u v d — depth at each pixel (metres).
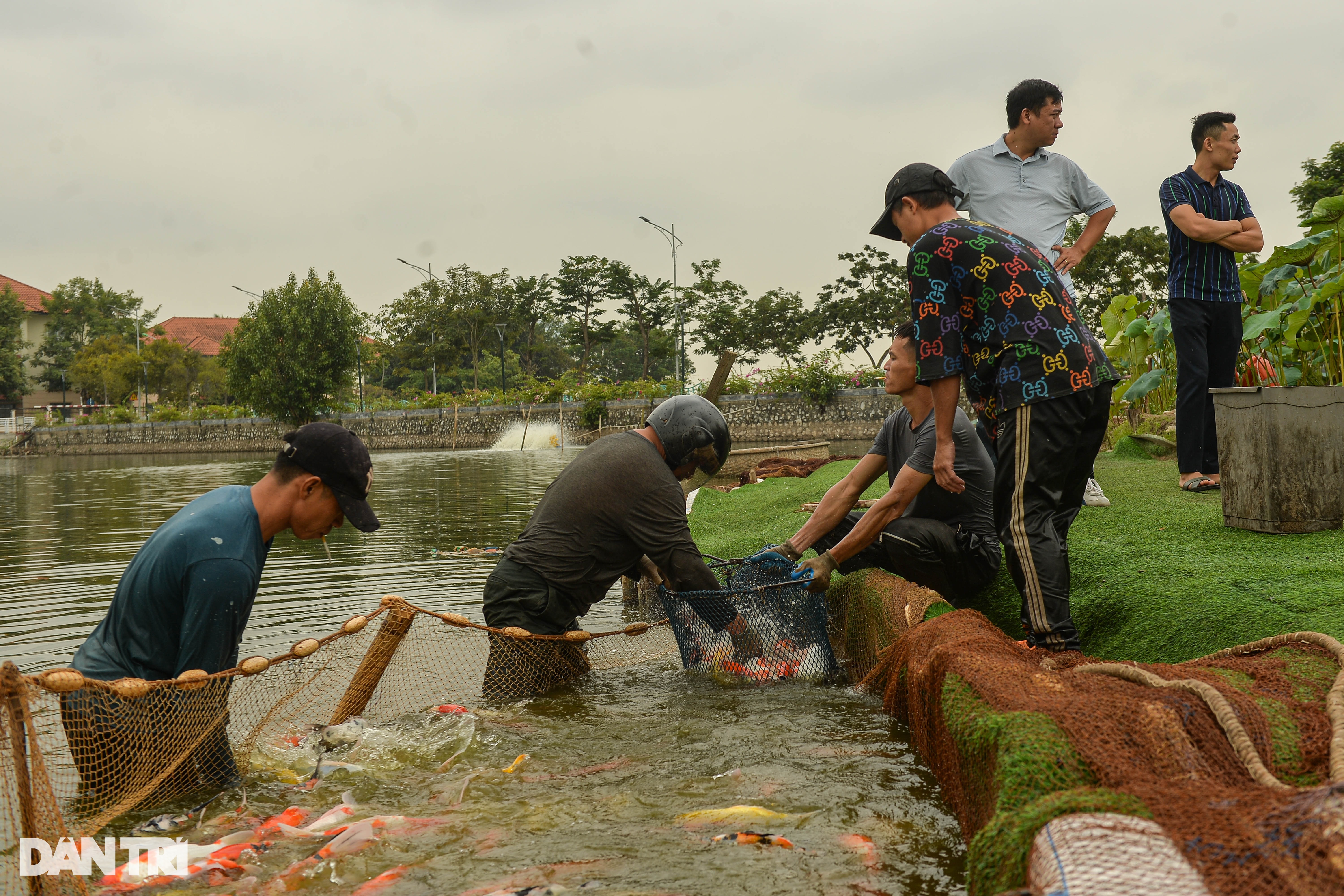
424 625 3.52
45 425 62.56
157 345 70.75
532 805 2.27
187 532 2.49
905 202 3.19
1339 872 1.06
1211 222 4.90
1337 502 3.59
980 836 1.42
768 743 2.69
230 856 2.02
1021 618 3.04
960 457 3.61
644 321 69.75
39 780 1.84
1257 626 2.52
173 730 2.34
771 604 3.55
